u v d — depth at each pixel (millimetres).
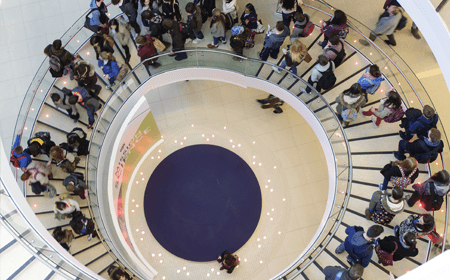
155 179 11680
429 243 7648
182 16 10039
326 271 7738
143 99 10227
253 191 11492
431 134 7281
